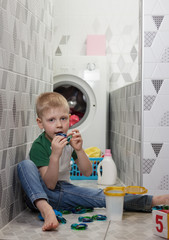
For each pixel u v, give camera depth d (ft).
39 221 4.59
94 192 5.22
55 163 4.66
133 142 6.42
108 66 10.53
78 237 3.92
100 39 10.31
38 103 5.26
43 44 6.30
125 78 10.35
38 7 5.88
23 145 5.15
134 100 6.33
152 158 5.79
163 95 5.77
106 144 9.55
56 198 5.07
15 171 4.78
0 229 4.20
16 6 4.67
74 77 9.23
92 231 4.16
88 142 9.10
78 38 10.75
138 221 4.63
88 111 9.19
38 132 6.06
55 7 10.76
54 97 5.23
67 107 5.26
